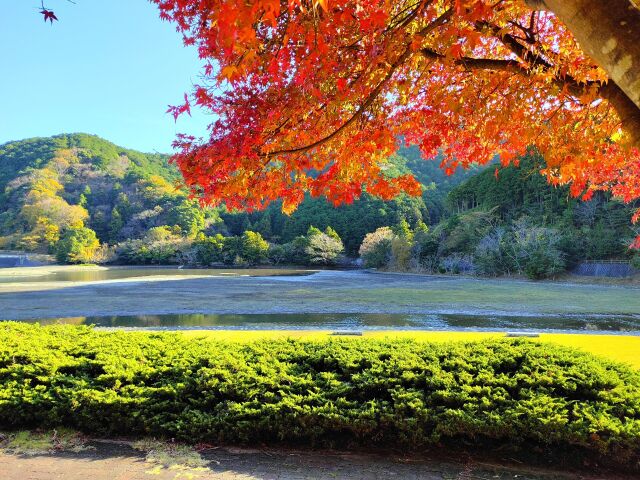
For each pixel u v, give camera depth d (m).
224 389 3.34
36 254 61.72
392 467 2.95
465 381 3.23
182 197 72.38
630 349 6.63
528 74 2.94
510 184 48.81
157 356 3.93
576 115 3.55
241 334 9.09
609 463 2.87
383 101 3.47
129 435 3.43
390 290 26.02
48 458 3.08
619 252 34.75
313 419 3.13
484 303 19.58
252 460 3.05
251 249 58.22
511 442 2.99
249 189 3.15
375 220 64.94
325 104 2.85
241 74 1.87
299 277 38.62
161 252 60.62
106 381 3.56
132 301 19.84
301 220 68.31
